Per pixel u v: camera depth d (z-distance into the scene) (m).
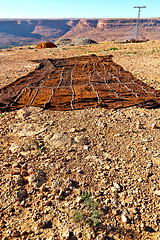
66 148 5.04
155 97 8.05
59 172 4.27
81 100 8.08
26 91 9.40
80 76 11.61
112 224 3.27
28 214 3.42
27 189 3.88
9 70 13.64
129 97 8.31
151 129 6.02
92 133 5.74
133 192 3.85
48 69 13.55
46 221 3.27
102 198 3.72
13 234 3.08
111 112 7.04
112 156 4.83
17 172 4.26
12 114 7.07
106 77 11.16
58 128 5.96
